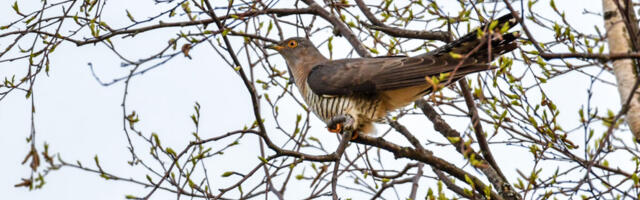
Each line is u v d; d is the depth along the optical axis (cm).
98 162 936
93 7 995
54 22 977
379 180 1075
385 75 1048
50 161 875
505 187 998
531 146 945
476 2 962
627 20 729
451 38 1072
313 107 1145
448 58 999
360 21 1145
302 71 1220
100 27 995
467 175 959
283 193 1006
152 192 889
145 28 987
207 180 944
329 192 1016
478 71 914
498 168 1038
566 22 909
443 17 1052
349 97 1078
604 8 802
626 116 779
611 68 830
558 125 940
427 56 1041
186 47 866
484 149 1030
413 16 1097
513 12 727
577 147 934
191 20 1034
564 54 719
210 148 916
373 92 1068
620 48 772
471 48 953
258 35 1204
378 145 1005
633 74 781
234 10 1013
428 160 983
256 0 1052
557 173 912
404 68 1043
